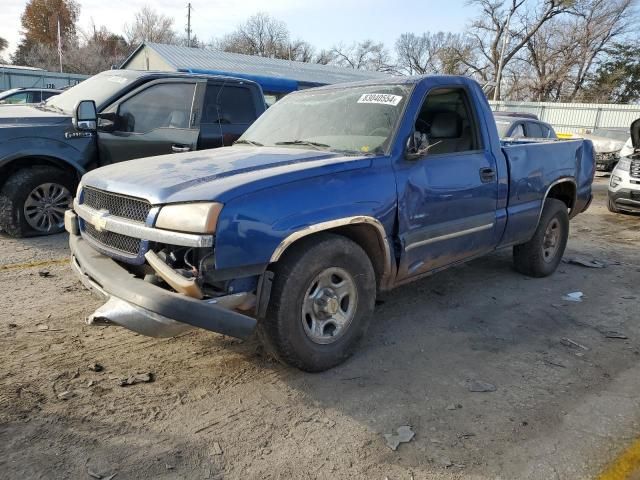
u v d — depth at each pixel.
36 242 6.25
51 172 6.38
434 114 4.32
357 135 4.00
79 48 55.75
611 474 2.62
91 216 3.39
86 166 6.52
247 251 2.92
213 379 3.41
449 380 3.50
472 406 3.19
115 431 2.84
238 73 20.42
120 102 6.60
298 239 3.24
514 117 11.73
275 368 3.56
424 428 2.96
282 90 20.19
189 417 3.00
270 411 3.09
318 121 4.34
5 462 2.56
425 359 3.79
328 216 3.25
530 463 2.68
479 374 3.59
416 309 4.77
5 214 6.22
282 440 2.83
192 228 2.83
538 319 4.62
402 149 3.80
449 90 4.38
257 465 2.63
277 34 66.81
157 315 2.79
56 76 36.12
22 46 67.94
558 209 5.64
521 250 5.68
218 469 2.60
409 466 2.65
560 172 5.54
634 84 47.12
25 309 4.33
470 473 2.61
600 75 47.44
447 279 5.67
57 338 3.86
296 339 3.26
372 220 3.50
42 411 2.97
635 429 2.99
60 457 2.62
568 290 5.44
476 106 4.55
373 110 4.10
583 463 2.70
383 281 3.83
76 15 67.81
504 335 4.26
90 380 3.32
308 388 3.34
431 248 4.07
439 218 4.08
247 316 2.96
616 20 44.84
